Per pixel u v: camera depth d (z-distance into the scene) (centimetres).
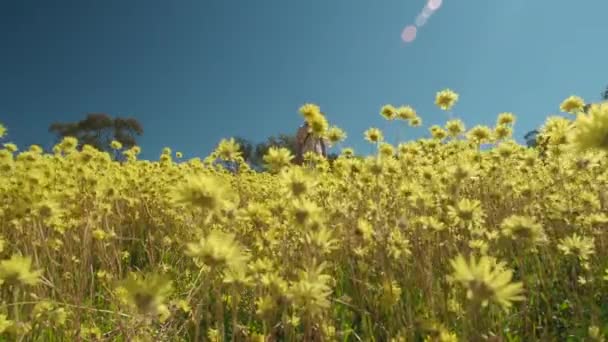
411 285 331
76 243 460
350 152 578
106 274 363
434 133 668
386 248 304
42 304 259
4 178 574
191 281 359
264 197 688
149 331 247
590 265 355
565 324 305
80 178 552
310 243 244
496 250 368
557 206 408
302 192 254
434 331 217
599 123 154
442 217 372
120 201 639
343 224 378
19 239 418
